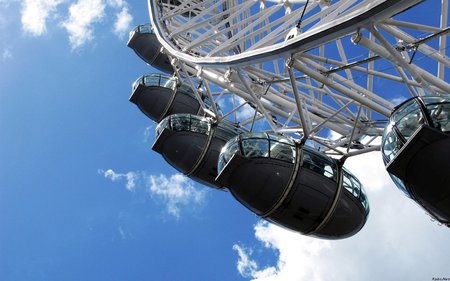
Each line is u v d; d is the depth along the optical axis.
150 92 40.47
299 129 27.80
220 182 23.31
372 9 16.08
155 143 31.59
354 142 27.28
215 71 29.78
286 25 22.20
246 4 27.25
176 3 38.41
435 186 16.17
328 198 22.48
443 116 16.94
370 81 23.94
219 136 31.39
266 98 28.22
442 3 21.06
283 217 22.84
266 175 22.27
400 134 17.73
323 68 20.94
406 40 18.50
